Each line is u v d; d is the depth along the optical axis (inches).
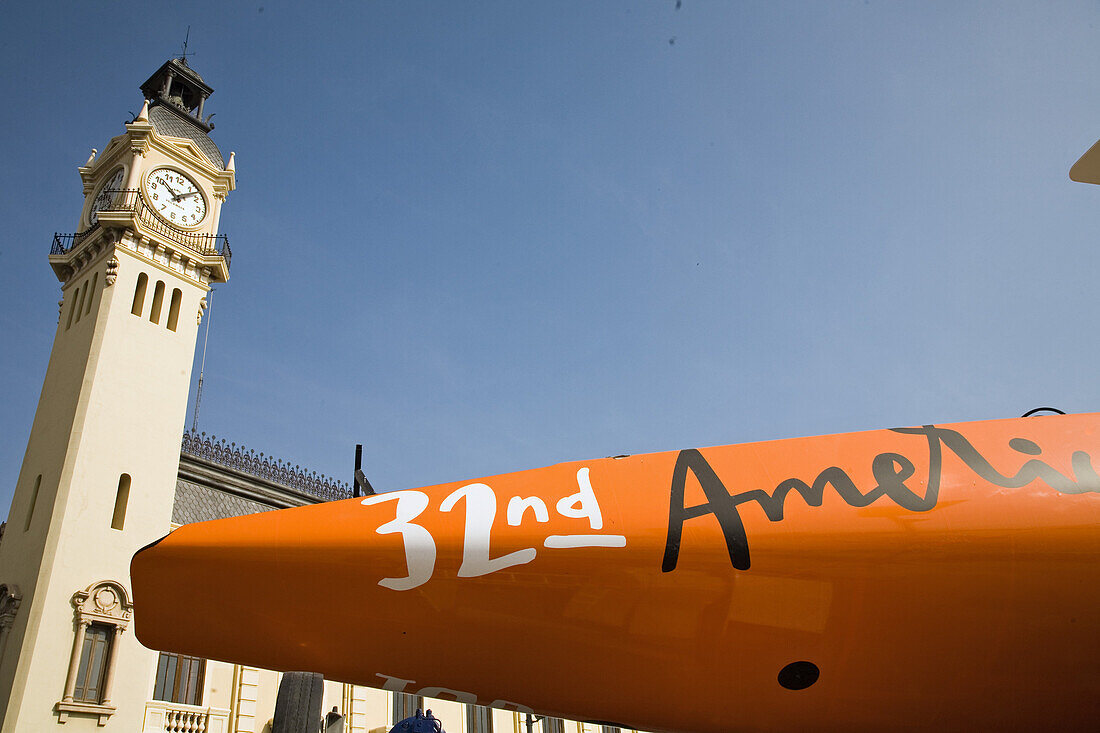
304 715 287.7
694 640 277.1
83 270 1376.7
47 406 1263.5
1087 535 277.4
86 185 1483.8
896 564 272.4
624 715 300.2
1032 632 275.9
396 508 291.1
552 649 283.0
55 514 1088.8
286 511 295.3
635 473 298.4
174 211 1414.9
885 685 282.4
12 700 959.6
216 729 1078.4
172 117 1547.7
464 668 289.6
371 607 281.1
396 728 500.7
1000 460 293.9
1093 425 313.6
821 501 281.4
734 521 277.3
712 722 295.7
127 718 1023.0
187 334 1352.1
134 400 1232.8
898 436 307.9
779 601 272.8
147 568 284.2
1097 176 390.9
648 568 273.7
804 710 288.2
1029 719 290.0
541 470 306.7
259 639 288.7
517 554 276.8
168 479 1227.2
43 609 1022.4
